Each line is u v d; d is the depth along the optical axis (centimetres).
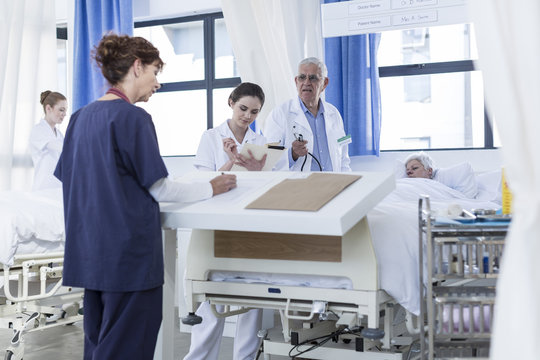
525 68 140
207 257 217
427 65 484
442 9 396
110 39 195
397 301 205
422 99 504
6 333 392
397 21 409
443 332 187
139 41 197
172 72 611
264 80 448
